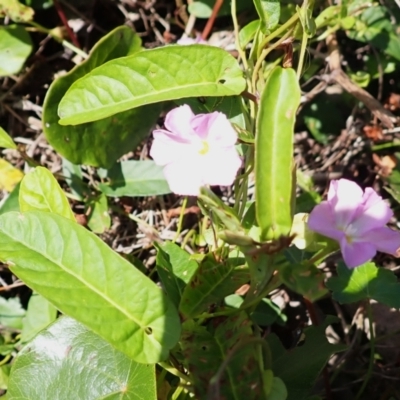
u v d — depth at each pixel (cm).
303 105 33
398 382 29
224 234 21
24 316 30
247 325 23
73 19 34
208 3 33
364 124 33
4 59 32
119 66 25
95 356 24
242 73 25
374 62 34
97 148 30
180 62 25
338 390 29
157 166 31
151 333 22
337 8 31
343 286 27
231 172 23
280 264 21
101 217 30
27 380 24
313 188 32
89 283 23
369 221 22
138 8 34
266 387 22
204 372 23
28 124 33
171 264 26
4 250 23
